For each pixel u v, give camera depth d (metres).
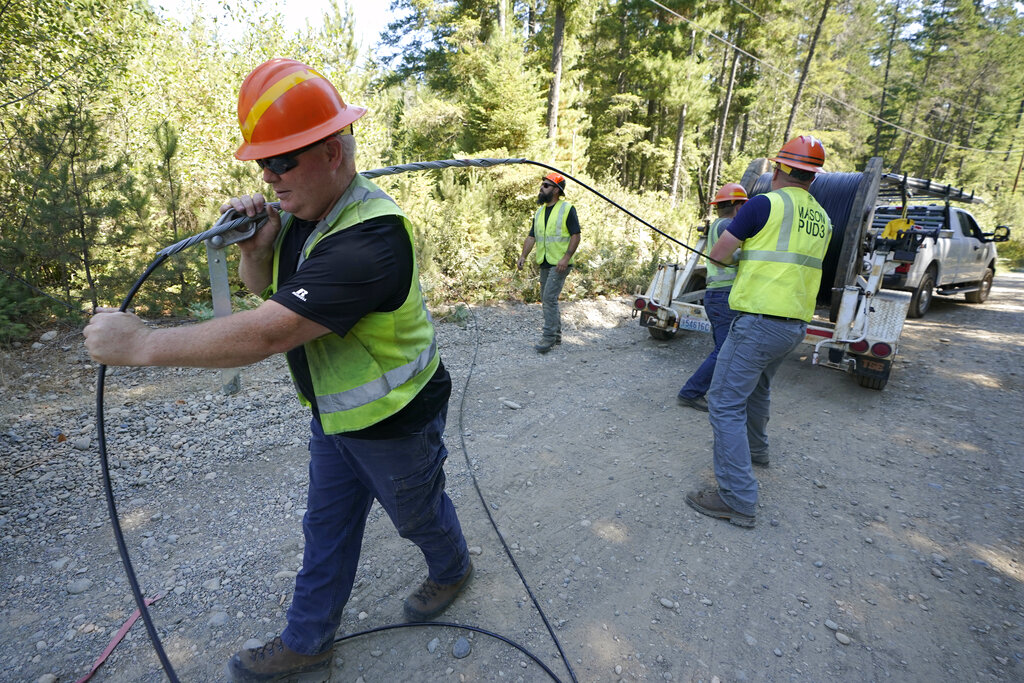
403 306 1.64
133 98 8.90
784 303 2.94
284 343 1.38
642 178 26.94
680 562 2.82
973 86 44.81
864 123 42.47
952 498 3.55
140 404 4.23
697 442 4.19
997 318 9.36
